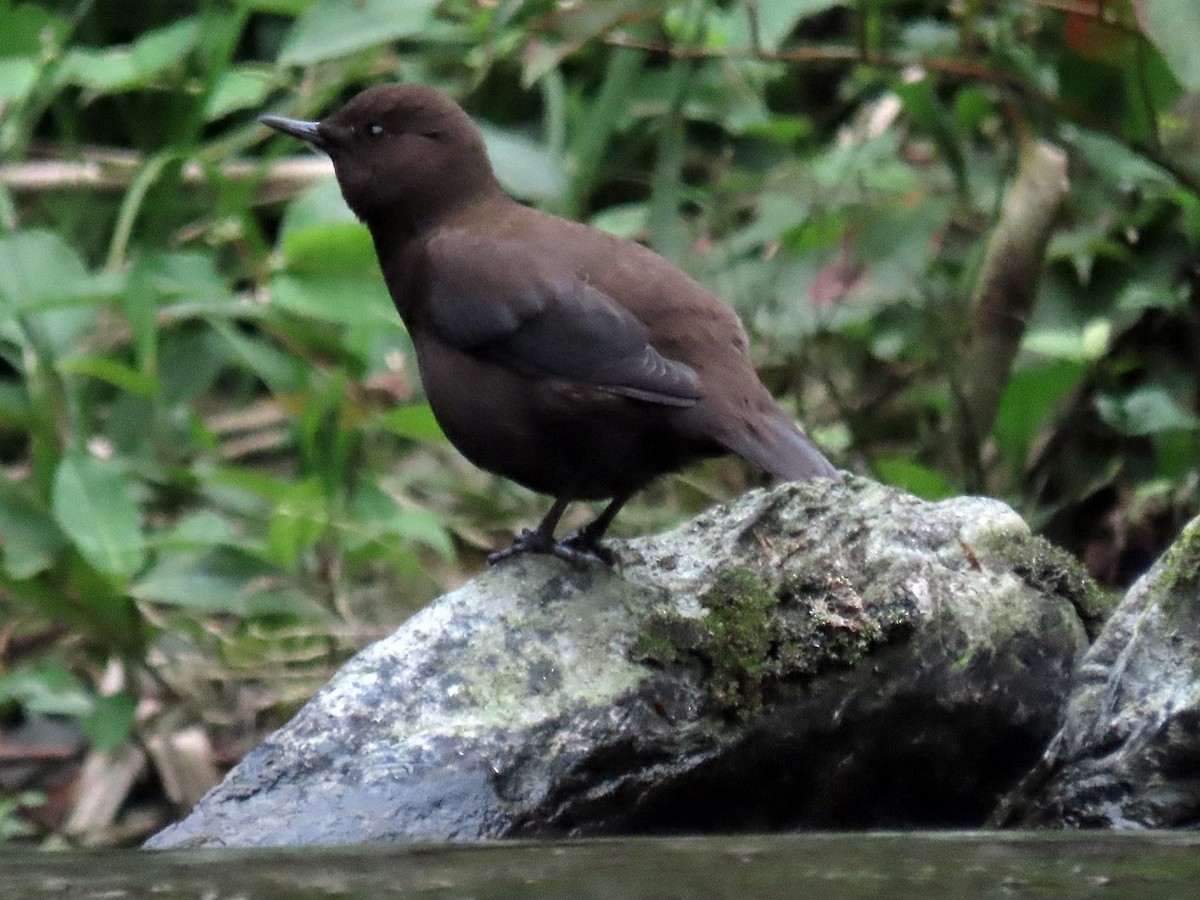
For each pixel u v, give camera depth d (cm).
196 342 1321
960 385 1112
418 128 982
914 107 1147
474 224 959
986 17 1288
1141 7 940
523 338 888
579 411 879
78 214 1405
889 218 1174
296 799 755
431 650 805
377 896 626
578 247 913
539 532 884
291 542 1143
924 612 821
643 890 622
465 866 662
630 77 1283
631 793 783
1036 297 1125
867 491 879
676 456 888
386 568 1278
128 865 680
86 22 1509
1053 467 1192
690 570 856
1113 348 1180
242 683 1199
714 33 1283
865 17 1109
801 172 1222
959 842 682
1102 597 879
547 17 1056
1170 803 745
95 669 1209
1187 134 1114
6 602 1231
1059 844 675
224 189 1328
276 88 1416
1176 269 1157
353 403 1214
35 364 1216
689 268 1223
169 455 1290
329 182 1276
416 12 1041
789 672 805
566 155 1395
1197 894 606
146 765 1162
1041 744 843
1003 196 1180
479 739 771
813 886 622
